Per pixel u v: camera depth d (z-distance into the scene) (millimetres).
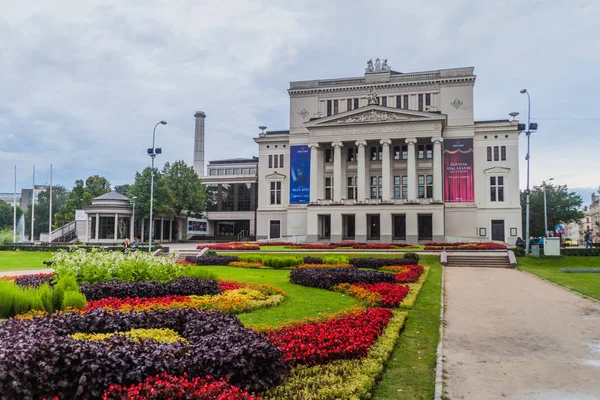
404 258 31781
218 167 94625
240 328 8680
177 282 16312
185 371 6844
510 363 9625
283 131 68188
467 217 55562
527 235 37625
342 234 56906
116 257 18109
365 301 15633
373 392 7707
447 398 7621
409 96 61406
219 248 43438
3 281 12695
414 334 11891
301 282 20609
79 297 12602
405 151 58875
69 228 69375
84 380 6121
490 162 57906
